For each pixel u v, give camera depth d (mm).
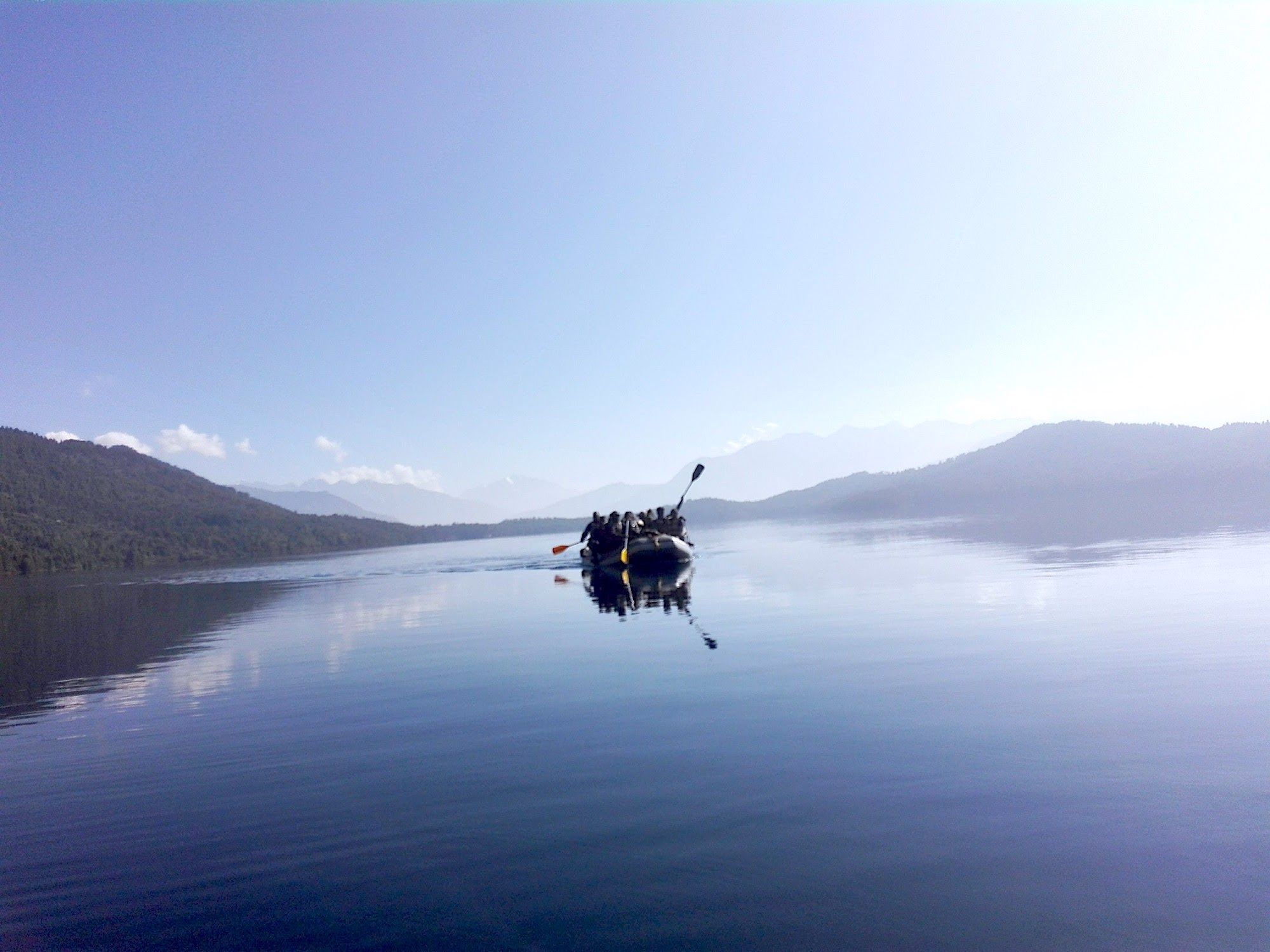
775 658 8047
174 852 3936
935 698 6035
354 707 7043
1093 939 2740
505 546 62281
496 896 3277
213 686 8570
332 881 3508
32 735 6727
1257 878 3104
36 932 3166
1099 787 4082
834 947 2752
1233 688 5938
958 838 3578
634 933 2916
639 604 14164
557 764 4945
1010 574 15008
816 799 4109
